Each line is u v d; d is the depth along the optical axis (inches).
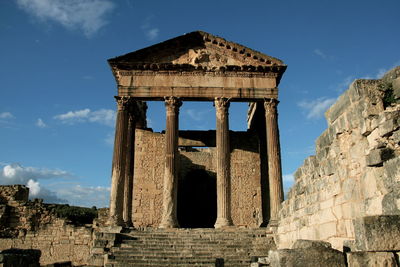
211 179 1498.5
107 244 817.5
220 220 1040.8
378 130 329.1
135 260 737.6
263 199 1353.3
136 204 1352.1
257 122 1472.7
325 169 445.1
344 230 392.5
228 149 1123.3
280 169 1115.9
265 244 816.9
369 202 333.7
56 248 1197.1
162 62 1214.3
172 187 1082.1
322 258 259.8
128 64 1192.8
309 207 515.2
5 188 1379.2
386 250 251.4
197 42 1238.9
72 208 1929.1
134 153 1316.4
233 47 1217.4
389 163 302.8
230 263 721.0
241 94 1176.2
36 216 1316.4
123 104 1163.3
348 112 380.8
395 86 338.3
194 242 845.2
